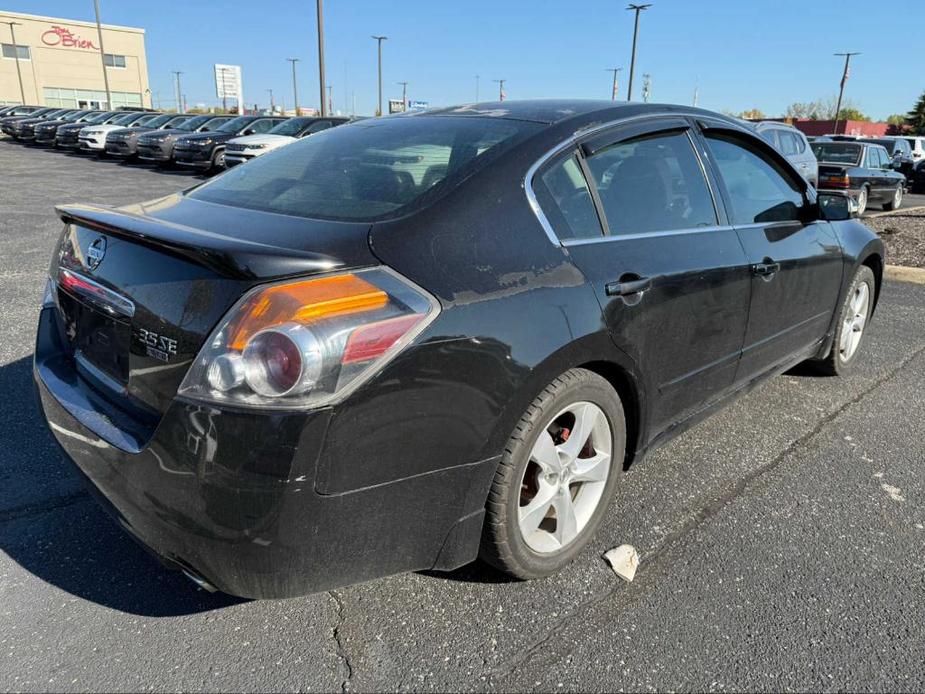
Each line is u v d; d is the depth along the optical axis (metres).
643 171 2.78
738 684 2.03
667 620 2.29
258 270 1.77
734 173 3.30
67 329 2.49
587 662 2.11
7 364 4.32
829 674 2.07
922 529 2.85
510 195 2.27
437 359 1.90
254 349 1.71
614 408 2.52
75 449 2.15
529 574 2.39
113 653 2.11
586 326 2.27
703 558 2.62
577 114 2.70
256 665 2.07
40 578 2.43
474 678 2.04
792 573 2.54
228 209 2.37
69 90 68.69
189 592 2.38
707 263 2.84
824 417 3.95
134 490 1.92
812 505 3.01
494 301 2.05
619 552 2.62
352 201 2.25
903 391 4.36
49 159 22.70
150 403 1.99
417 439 1.91
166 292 1.94
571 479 2.46
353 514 1.85
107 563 2.52
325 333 1.74
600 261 2.41
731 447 3.55
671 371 2.77
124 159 22.73
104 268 2.18
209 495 1.77
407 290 1.90
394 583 2.44
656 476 3.24
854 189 13.89
